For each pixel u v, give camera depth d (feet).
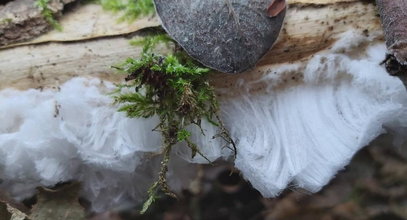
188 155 0.73
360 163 0.84
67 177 0.74
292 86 0.72
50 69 0.71
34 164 0.72
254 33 0.67
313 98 0.72
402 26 0.65
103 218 0.90
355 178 0.86
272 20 0.68
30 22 0.71
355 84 0.71
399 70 0.66
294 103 0.72
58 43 0.71
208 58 0.68
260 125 0.72
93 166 0.74
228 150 0.73
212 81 0.70
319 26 0.70
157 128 0.70
